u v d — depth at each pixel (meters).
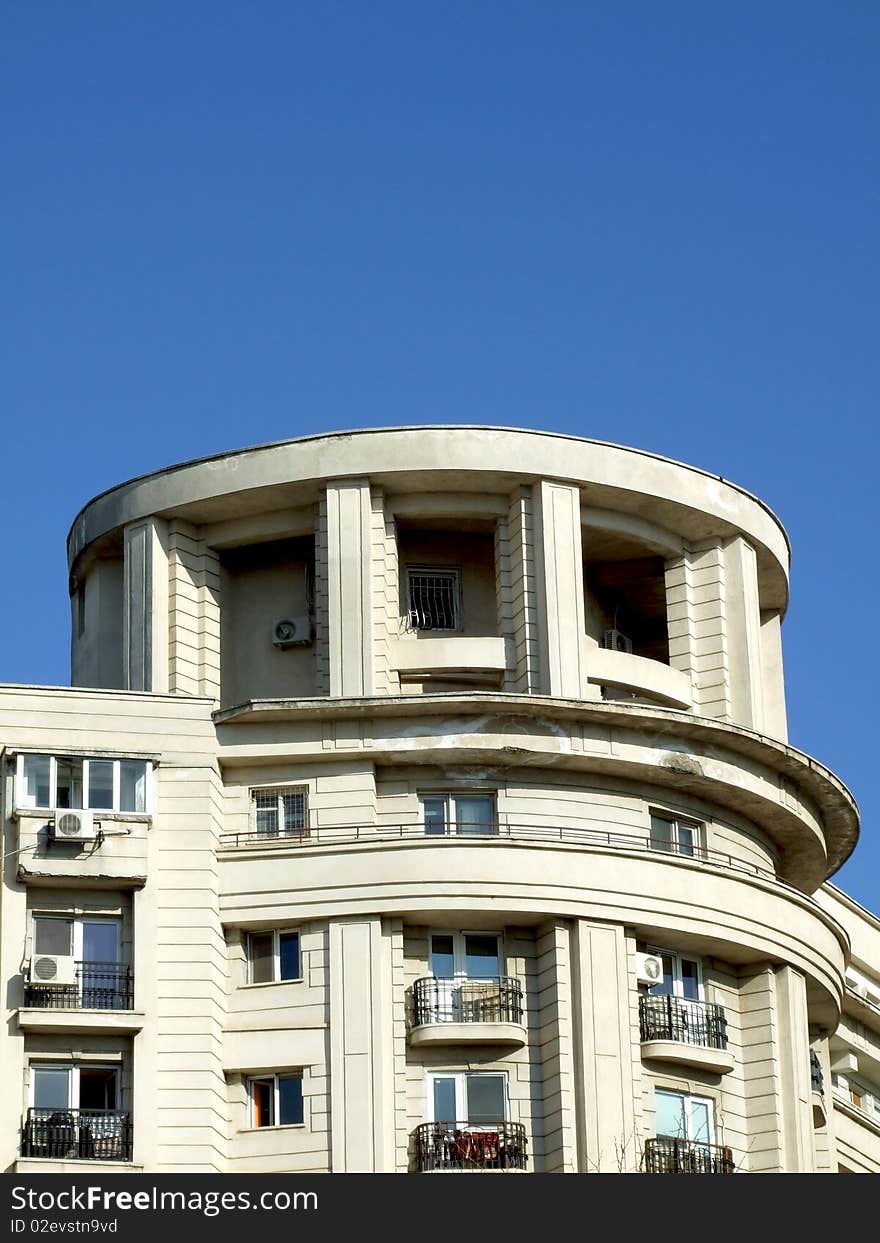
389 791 68.69
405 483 71.88
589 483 72.38
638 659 72.81
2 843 66.38
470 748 68.38
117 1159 63.91
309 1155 64.94
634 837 69.38
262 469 72.06
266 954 67.19
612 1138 65.38
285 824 68.38
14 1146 63.56
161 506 72.88
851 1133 82.12
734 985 70.25
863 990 87.69
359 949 66.38
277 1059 65.94
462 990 66.88
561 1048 66.06
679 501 73.69
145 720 68.25
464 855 67.00
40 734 67.50
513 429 72.12
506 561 72.19
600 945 67.12
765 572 76.94
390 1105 65.19
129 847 66.62
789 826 73.12
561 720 69.00
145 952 65.94
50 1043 64.94
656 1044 67.25
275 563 73.88
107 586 75.06
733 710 73.56
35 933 66.00
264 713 68.38
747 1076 69.38
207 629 72.38
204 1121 64.62
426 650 71.00
